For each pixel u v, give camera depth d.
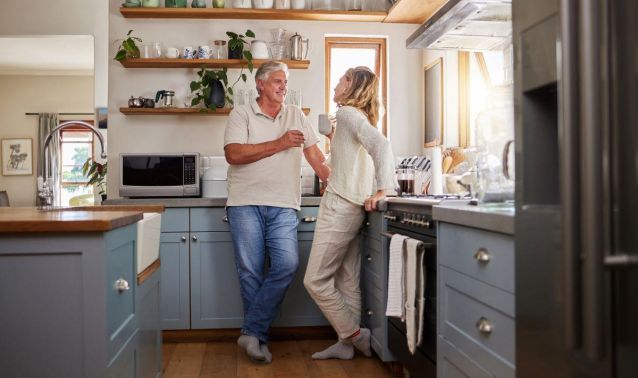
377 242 2.89
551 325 1.05
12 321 1.56
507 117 1.81
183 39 4.11
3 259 1.55
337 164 2.92
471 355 1.72
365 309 3.20
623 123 0.88
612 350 0.92
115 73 4.09
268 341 3.52
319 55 4.18
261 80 3.17
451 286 1.89
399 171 3.21
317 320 3.60
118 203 3.51
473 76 3.38
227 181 3.39
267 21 4.15
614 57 0.89
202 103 4.08
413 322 2.15
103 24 5.17
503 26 2.59
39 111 9.14
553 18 1.03
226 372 2.91
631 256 0.87
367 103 2.94
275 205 3.15
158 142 4.11
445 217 1.88
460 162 3.40
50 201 2.42
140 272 2.11
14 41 6.88
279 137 3.23
